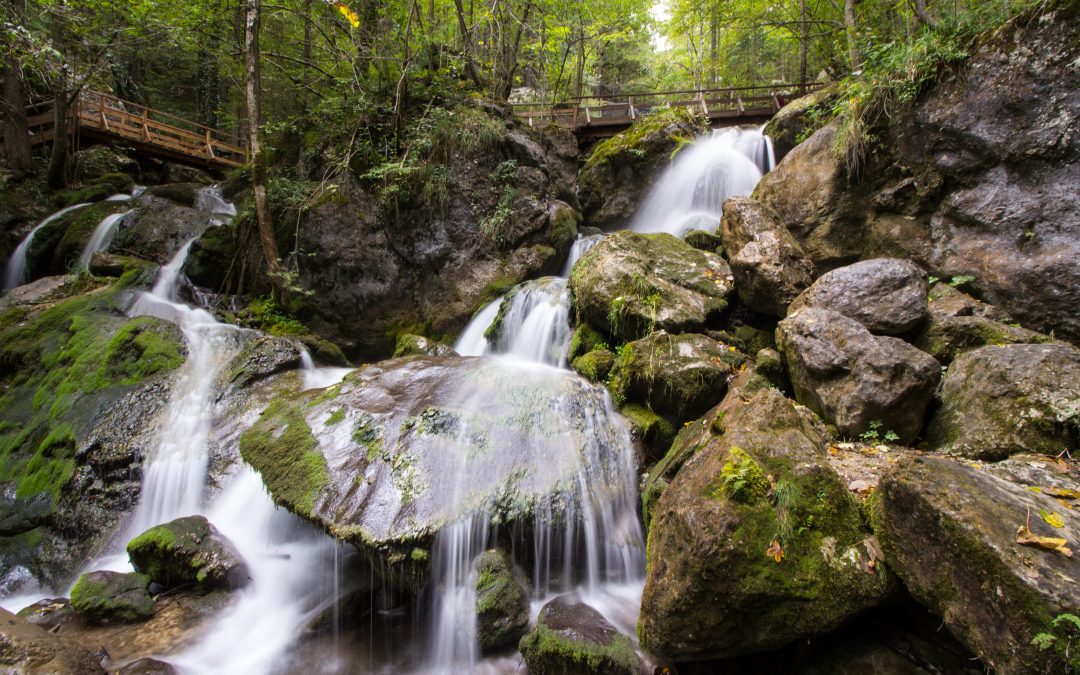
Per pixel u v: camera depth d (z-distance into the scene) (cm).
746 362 601
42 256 1162
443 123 1057
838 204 712
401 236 1016
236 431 618
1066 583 224
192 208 1231
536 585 462
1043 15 523
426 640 434
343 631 441
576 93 2444
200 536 492
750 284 639
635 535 491
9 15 1032
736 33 2236
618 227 1269
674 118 1291
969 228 580
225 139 2145
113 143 1571
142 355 725
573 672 356
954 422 418
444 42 1312
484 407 555
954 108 589
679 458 467
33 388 733
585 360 648
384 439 518
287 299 951
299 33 1596
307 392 659
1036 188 531
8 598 521
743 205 705
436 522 430
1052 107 518
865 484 360
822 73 1662
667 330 632
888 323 505
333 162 1036
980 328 482
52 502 595
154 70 2139
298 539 519
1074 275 495
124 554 543
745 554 302
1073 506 289
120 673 372
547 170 1146
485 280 1020
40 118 1515
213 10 1247
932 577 274
